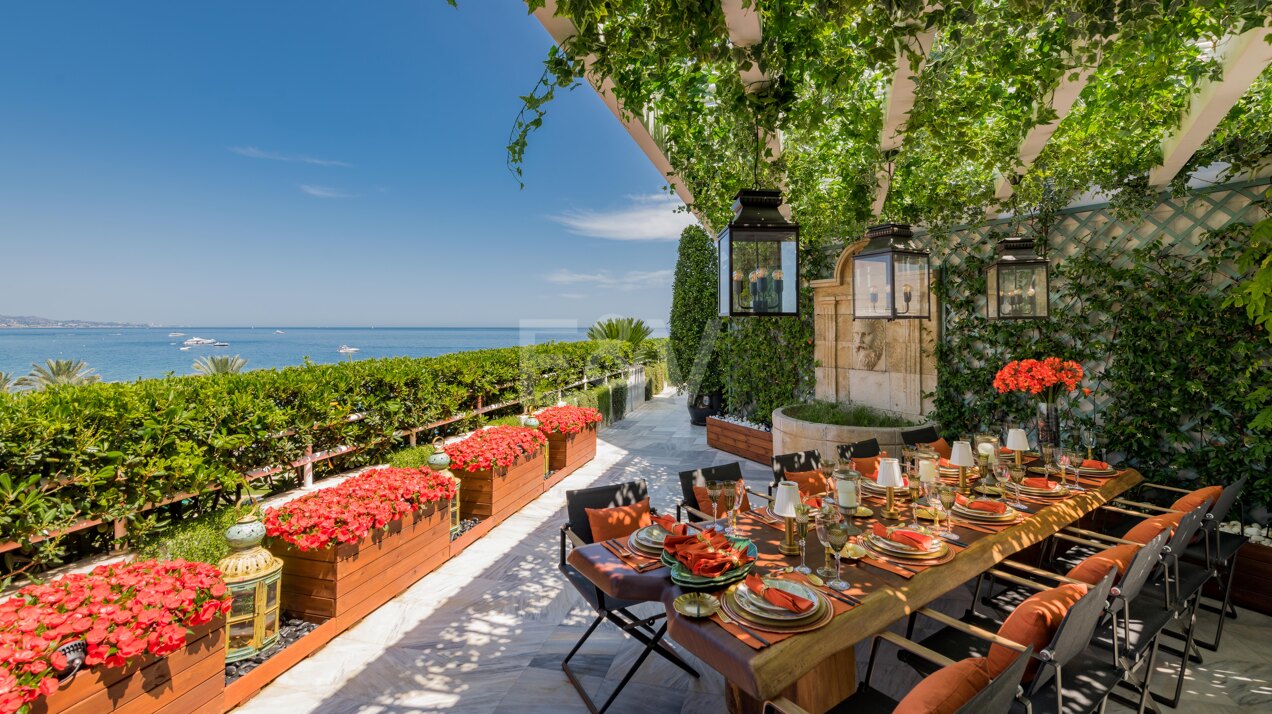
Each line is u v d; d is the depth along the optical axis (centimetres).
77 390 343
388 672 279
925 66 318
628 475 668
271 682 268
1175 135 379
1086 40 274
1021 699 173
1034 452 436
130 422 342
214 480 398
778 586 199
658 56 270
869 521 289
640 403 1330
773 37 266
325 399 507
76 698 181
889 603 202
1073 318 476
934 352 586
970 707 129
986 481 343
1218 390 401
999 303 420
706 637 177
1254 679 278
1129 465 452
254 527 281
